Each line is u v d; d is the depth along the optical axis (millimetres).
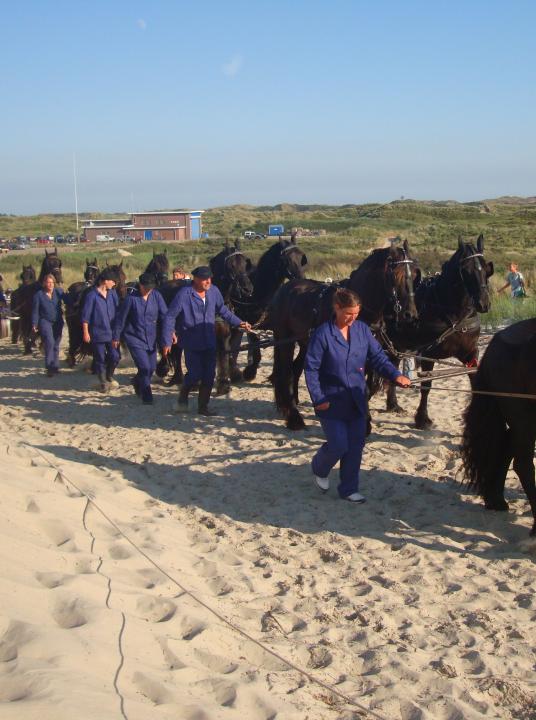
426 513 6758
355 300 6793
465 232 71062
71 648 3555
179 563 5410
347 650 4324
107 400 12422
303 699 3676
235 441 9359
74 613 4008
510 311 20094
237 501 7141
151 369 11922
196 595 4793
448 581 5309
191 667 3762
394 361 10133
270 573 5422
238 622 4566
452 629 4590
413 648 4371
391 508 6926
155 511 6723
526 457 6090
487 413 6461
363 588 5211
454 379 13180
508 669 4168
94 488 6863
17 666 3299
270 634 4457
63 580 4398
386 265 9000
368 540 6102
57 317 15141
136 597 4500
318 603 4914
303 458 8500
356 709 3662
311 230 90688
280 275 13023
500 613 4824
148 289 11727
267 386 13297
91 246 83625
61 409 11719
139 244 82000
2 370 16188
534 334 6004
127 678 3475
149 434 9875
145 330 11758
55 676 3225
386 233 76625
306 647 4277
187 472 8047
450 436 9305
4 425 10531
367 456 8461
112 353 13508
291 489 7457
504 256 45500
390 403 10734
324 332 6879
